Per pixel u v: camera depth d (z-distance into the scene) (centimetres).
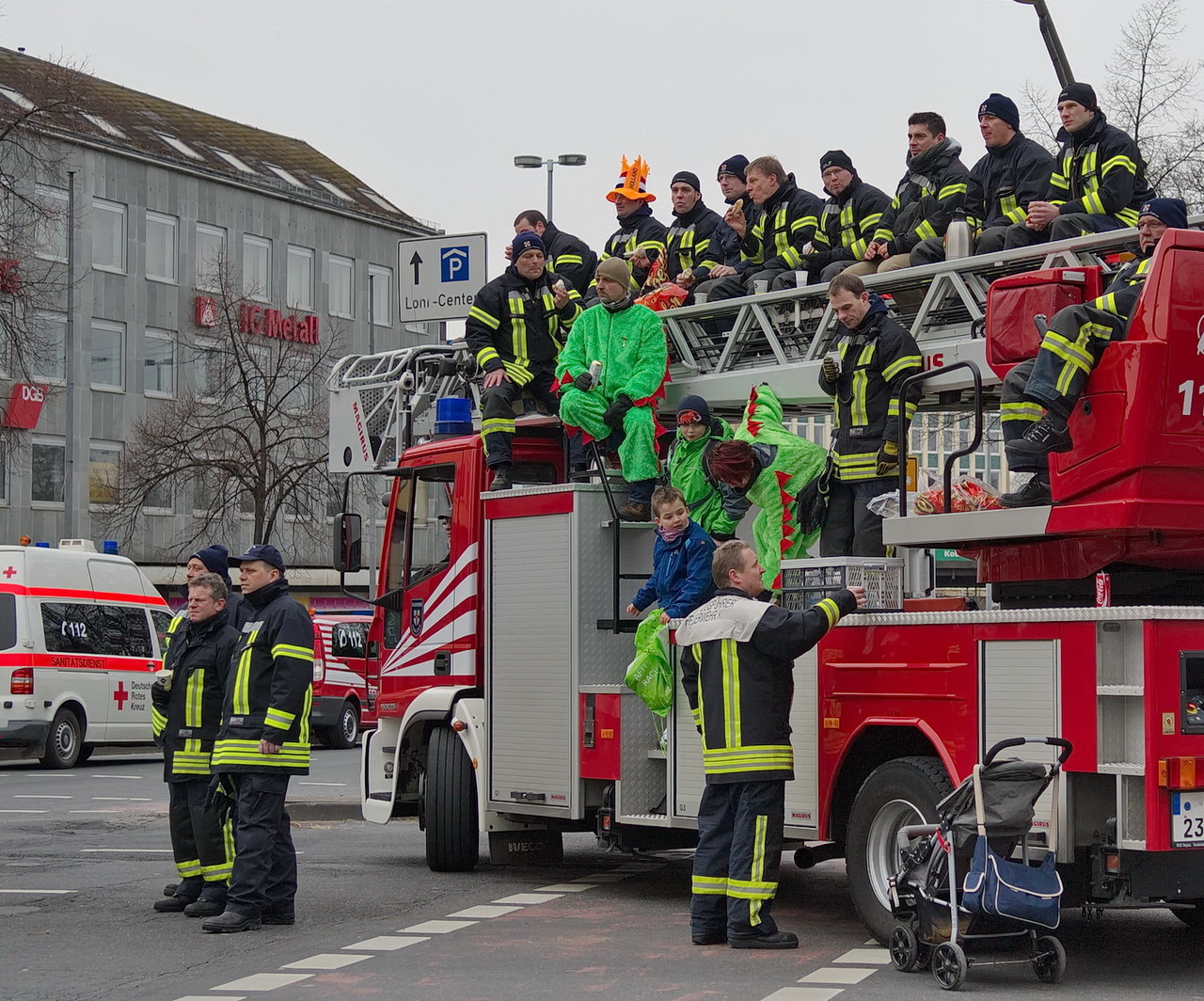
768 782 821
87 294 4747
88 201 4756
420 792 1231
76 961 822
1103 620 723
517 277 1190
